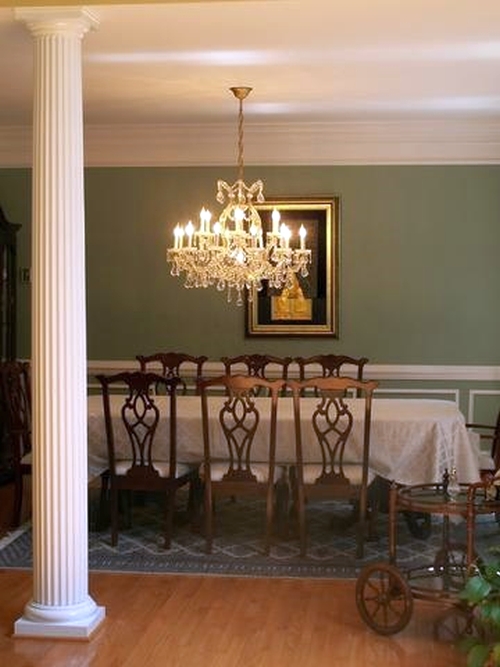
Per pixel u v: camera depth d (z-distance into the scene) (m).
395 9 4.20
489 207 7.26
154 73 5.47
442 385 7.35
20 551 5.36
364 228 7.33
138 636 4.09
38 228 4.04
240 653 3.91
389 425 5.26
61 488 4.07
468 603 3.76
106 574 4.91
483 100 6.34
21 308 7.60
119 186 7.47
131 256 7.49
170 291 7.48
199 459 5.42
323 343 7.39
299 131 7.25
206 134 7.32
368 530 5.63
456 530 5.78
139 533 5.66
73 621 4.07
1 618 4.30
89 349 7.54
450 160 7.25
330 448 5.12
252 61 5.18
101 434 5.44
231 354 7.45
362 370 6.82
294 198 7.34
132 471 5.31
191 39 4.70
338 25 4.45
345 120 7.09
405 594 4.02
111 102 6.39
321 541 5.51
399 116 6.95
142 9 4.16
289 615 4.34
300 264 5.99
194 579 4.84
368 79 5.66
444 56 5.07
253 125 7.23
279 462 5.37
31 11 3.98
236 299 7.43
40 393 4.06
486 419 7.32
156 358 6.80
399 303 7.34
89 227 7.51
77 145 4.07
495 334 7.30
